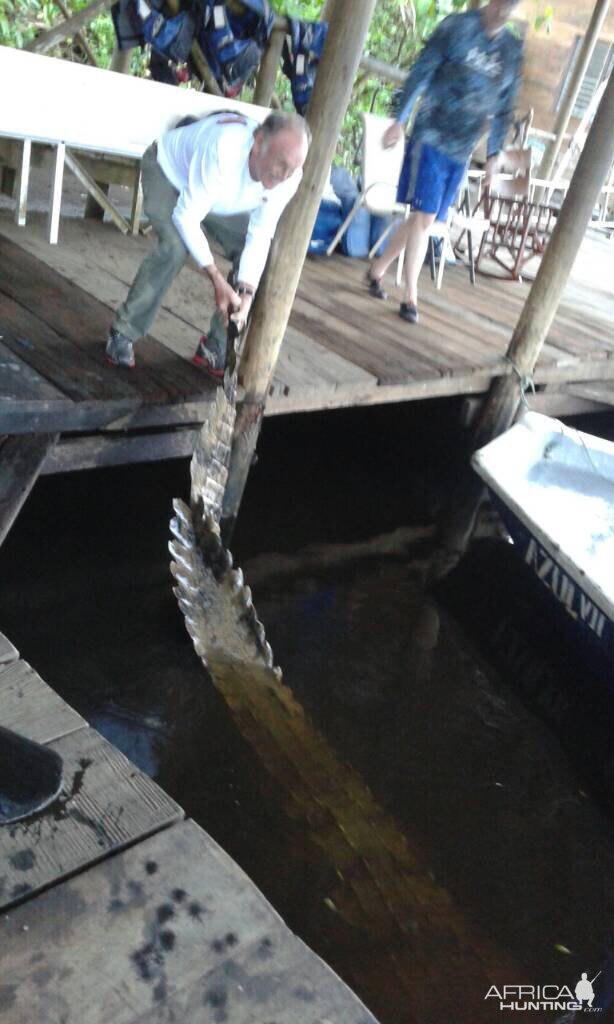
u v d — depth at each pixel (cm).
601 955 285
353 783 320
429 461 588
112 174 582
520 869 310
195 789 303
